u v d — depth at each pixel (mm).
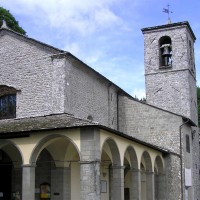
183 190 28000
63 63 22422
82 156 17031
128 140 20969
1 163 22812
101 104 27359
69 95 22594
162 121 29438
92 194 16641
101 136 17688
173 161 28281
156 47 34281
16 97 23219
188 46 34094
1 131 18516
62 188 21406
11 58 23844
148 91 33812
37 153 18172
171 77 33281
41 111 22312
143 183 27406
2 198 22703
